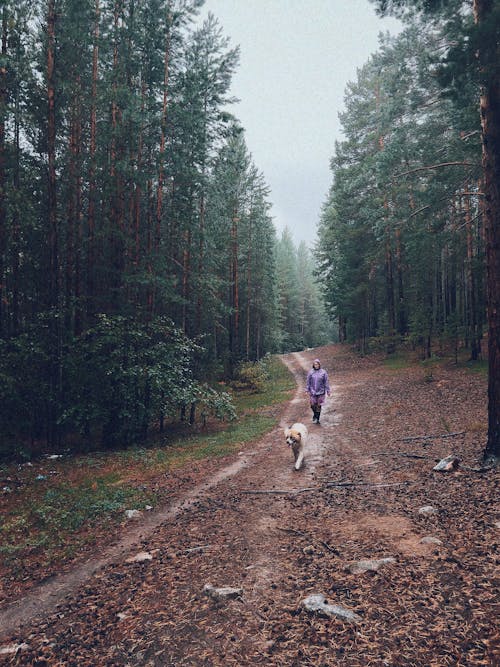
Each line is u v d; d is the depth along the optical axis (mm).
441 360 23578
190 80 14797
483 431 9773
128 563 5047
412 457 8477
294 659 2930
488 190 7562
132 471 10070
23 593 4664
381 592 3645
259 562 4566
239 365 28766
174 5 14297
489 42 7082
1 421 12688
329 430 12555
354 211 33625
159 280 13844
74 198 15508
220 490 7863
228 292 35656
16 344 12359
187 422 17172
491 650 2764
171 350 14273
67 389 13492
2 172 12602
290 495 7004
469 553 4141
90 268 14617
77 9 12750
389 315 31234
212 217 19734
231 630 3369
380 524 5262
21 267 15391
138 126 13875
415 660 2777
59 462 11594
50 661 3271
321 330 85875
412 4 9617
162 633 3453
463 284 27469
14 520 7098
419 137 19750
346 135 34531
